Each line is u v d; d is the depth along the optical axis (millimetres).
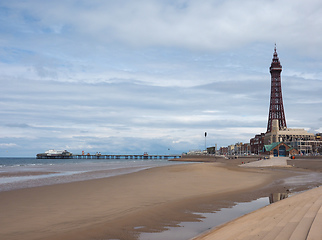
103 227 13211
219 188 27750
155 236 11898
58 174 50188
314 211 12500
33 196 21703
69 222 14062
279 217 12109
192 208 17547
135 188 26422
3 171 60844
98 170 63781
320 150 191250
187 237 11719
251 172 55000
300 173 53594
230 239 9562
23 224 13680
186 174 43906
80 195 22141
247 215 13742
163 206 17922
